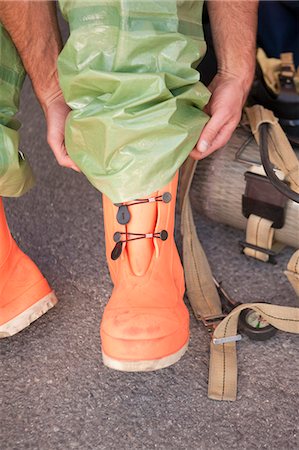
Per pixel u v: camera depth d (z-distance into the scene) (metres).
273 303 1.17
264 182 1.13
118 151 0.90
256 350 1.08
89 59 0.90
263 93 1.30
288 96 1.28
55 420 0.97
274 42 1.41
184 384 1.02
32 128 1.66
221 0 1.09
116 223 0.99
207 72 1.26
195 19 0.96
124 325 0.94
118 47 0.88
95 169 0.95
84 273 1.25
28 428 0.96
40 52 1.04
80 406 0.99
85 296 1.19
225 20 1.09
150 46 0.88
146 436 0.94
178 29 0.91
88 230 1.35
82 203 1.43
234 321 1.03
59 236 1.34
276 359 1.06
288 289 1.20
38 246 1.31
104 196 1.01
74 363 1.06
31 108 1.73
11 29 0.99
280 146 1.12
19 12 0.98
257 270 1.24
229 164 1.19
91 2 0.88
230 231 1.34
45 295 1.09
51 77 1.06
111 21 0.88
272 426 0.95
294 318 1.04
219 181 1.20
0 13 0.97
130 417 0.97
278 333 1.11
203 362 1.06
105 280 1.23
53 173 1.52
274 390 1.01
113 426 0.96
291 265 1.05
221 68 1.09
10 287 1.06
